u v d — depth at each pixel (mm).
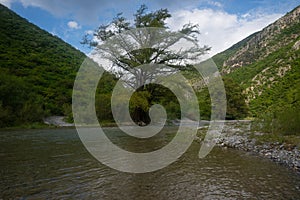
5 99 25578
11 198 5023
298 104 14719
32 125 25188
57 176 6668
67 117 30797
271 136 12641
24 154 9773
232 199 5102
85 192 5441
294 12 127000
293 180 6430
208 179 6543
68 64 57594
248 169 7625
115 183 6117
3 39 57594
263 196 5270
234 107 47625
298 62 51438
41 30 82688
